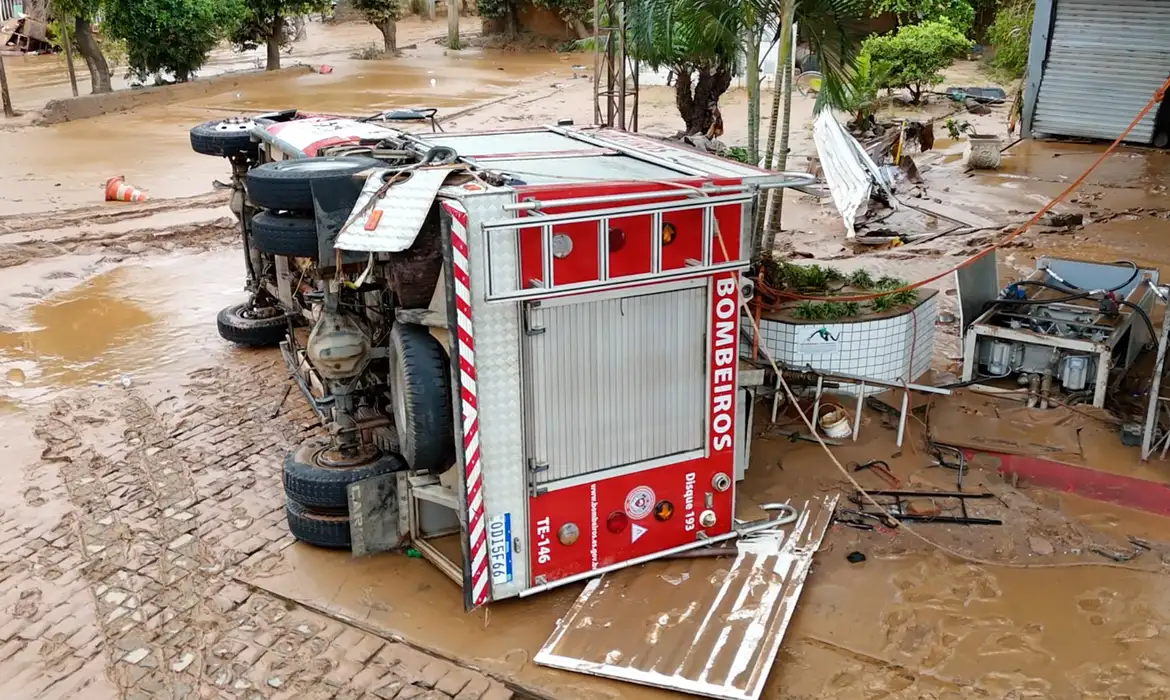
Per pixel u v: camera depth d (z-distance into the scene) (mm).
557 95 28172
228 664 4871
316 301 7234
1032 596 5246
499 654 4867
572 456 5105
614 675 4590
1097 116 19938
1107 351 7074
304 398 8359
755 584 5281
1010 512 6051
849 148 14148
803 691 4590
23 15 41188
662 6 9234
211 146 8812
